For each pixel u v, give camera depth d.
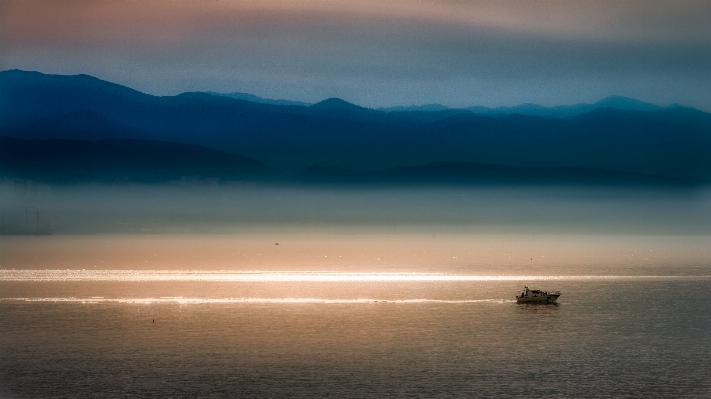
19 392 169.12
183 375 181.88
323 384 173.00
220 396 164.50
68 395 166.62
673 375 180.50
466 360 194.75
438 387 170.62
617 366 188.88
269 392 167.25
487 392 166.62
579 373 182.25
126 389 170.50
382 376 179.62
